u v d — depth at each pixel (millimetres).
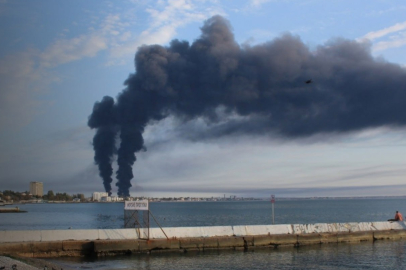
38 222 102750
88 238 38719
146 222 47156
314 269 33375
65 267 32312
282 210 184125
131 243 38156
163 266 33719
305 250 41844
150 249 38625
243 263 35344
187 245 39875
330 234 45906
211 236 41875
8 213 176250
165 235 40469
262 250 41594
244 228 43688
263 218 112875
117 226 84938
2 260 29875
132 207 41562
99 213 159750
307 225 46562
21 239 37250
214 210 195000
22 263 29734
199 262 35500
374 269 33656
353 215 127250
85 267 32750
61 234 38344
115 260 35750
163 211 182875
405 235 49562
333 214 135625
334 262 36156
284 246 43312
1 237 36750
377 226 50000
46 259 35625
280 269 33219
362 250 42031
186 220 104625
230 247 41281
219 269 32938
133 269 32375
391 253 40469
